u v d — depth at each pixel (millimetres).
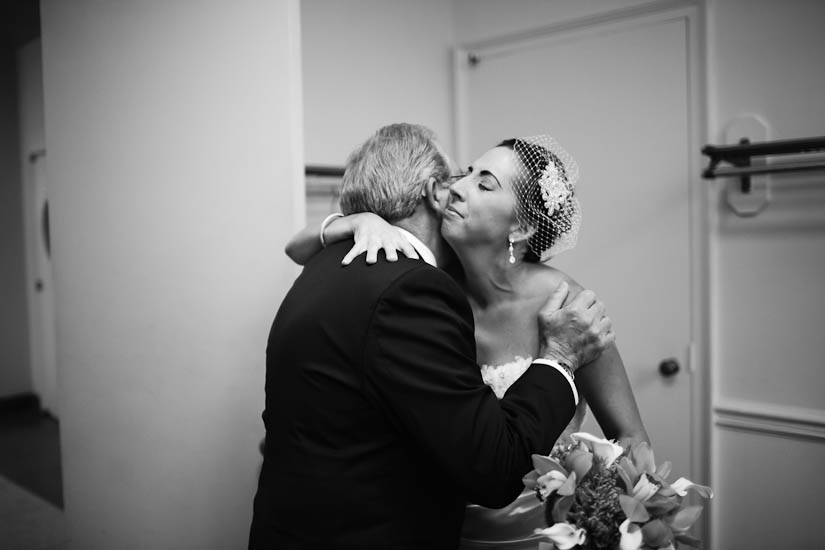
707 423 2387
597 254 2617
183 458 1958
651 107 2465
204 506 1919
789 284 2230
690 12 2367
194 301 1905
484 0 2867
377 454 1119
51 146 2305
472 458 1049
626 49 2510
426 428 1055
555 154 1396
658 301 2482
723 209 2340
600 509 1066
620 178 2551
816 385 2197
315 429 1137
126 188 2059
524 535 1412
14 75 5516
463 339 1118
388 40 2754
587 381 1388
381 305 1083
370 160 1305
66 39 2211
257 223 1755
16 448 4609
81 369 2236
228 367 1841
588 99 2611
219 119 1814
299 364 1149
